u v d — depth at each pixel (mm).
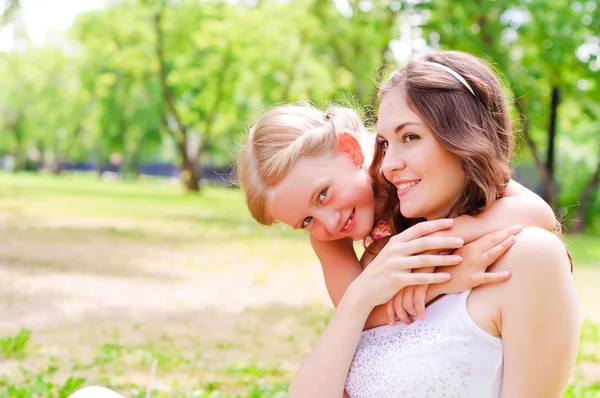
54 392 4512
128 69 33250
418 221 2236
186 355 5711
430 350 1861
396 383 1901
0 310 7043
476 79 1899
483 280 1811
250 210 2285
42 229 14336
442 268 1931
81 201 24109
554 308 1747
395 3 17859
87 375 4969
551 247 1765
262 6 30156
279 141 2180
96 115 45969
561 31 17406
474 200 1934
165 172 73375
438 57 1979
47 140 57344
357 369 2021
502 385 1804
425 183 1922
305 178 2143
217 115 34438
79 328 6484
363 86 24500
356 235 2250
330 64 26297
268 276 10047
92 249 11820
